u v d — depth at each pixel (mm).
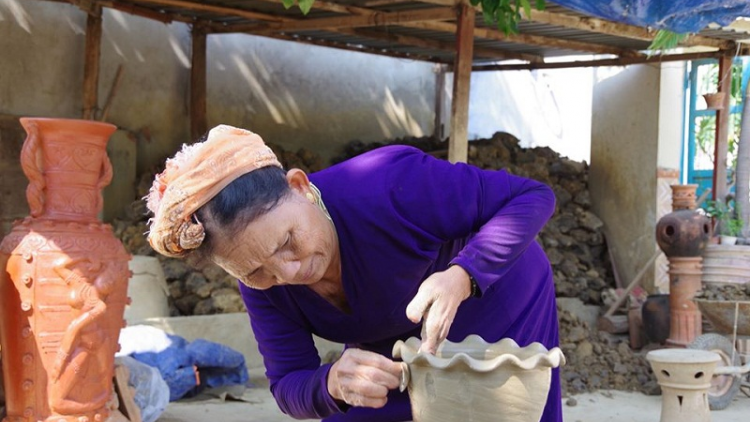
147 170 9031
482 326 2537
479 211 2283
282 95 10305
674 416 5648
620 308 9094
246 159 1941
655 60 9133
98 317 4359
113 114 8844
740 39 8523
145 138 9086
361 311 2371
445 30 8625
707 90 9898
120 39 8875
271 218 1944
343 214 2211
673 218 7781
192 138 9242
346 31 8945
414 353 2021
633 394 7133
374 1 7230
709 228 7789
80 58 8562
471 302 2506
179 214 1882
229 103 9836
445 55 11086
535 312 2648
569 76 12180
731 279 7609
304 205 2047
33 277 4277
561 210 10141
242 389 6629
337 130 10820
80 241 4336
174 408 6098
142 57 9055
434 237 2273
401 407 2574
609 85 10109
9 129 7969
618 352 7812
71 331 4301
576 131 12070
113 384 4801
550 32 8516
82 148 4406
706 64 9883
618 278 9852
